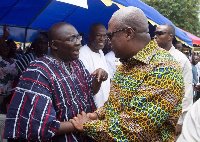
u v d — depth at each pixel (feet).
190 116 4.60
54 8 10.99
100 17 12.76
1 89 10.84
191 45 18.13
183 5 53.67
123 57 4.97
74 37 5.69
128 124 4.41
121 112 4.77
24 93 5.13
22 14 11.50
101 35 9.45
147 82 4.51
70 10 11.49
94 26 9.55
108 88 9.58
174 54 11.53
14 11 11.00
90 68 9.32
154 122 4.29
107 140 4.61
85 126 4.95
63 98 5.34
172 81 4.38
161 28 11.56
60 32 5.62
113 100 4.99
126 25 4.69
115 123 4.53
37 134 4.85
